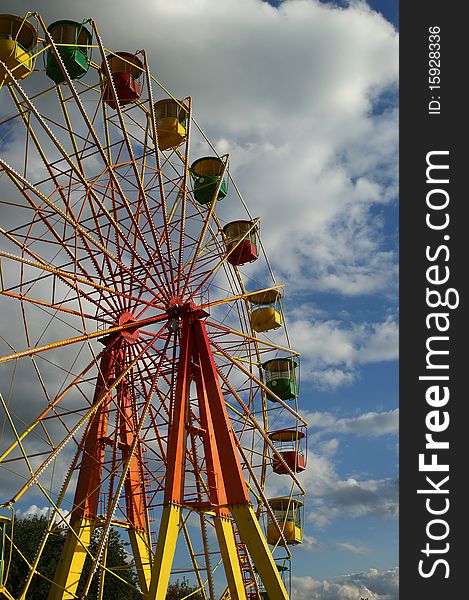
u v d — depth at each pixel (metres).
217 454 31.62
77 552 31.11
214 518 30.50
